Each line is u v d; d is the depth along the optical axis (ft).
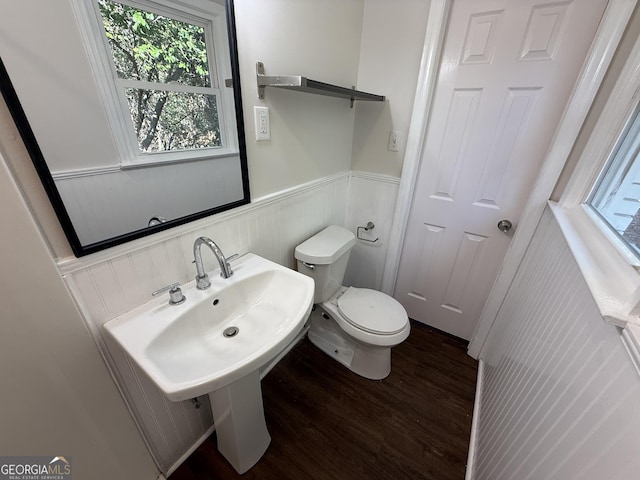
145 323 2.61
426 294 6.31
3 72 1.61
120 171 2.32
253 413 3.57
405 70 4.77
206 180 3.07
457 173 5.05
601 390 1.51
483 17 4.04
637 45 2.97
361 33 4.92
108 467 2.84
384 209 5.95
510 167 4.58
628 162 2.95
